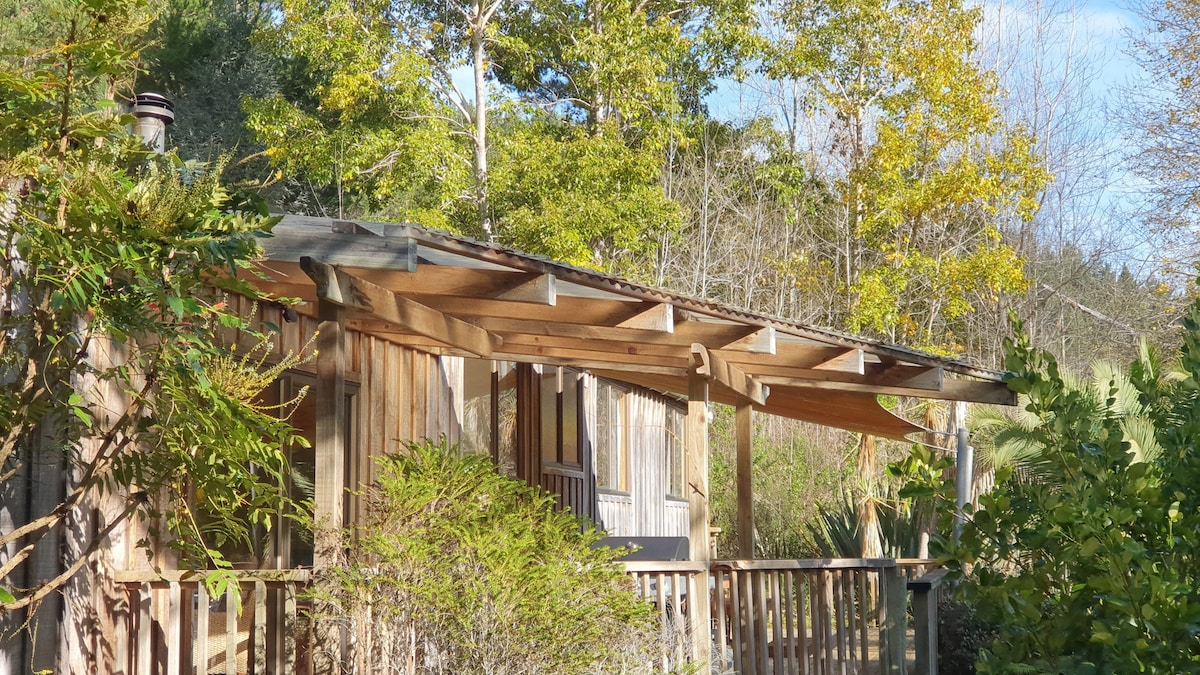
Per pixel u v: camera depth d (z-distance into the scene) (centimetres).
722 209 3145
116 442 660
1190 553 363
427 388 1090
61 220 505
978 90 2700
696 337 890
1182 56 2720
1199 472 382
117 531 671
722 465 2458
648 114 2622
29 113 511
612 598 704
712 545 2094
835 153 3256
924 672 1042
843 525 1833
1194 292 2638
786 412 1391
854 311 2728
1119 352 3086
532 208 2297
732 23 2938
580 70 2772
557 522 727
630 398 1742
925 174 2866
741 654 957
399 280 682
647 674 727
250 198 554
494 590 632
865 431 1427
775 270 3131
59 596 630
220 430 536
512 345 1019
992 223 3098
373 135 2311
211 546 734
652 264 2750
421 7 2658
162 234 512
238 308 765
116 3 511
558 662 655
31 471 620
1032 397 411
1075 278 3244
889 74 3012
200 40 2761
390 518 654
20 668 600
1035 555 394
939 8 2742
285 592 664
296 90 2889
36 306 547
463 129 2508
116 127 524
